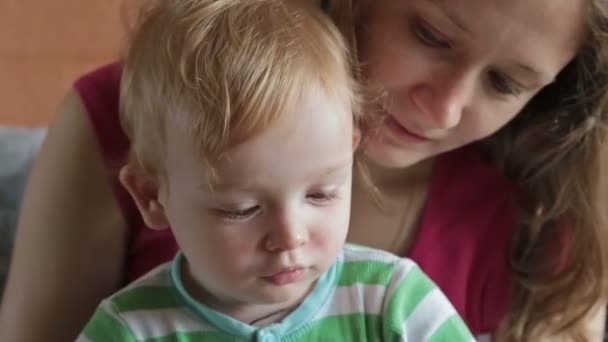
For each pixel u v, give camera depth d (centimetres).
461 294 108
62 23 177
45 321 102
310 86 73
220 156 70
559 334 115
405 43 86
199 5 80
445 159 110
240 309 82
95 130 102
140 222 107
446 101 87
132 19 94
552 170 111
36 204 103
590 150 108
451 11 81
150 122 77
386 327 83
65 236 102
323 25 82
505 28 81
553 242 114
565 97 106
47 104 178
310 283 82
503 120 95
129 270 109
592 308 114
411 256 106
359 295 85
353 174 101
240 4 80
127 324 83
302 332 83
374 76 89
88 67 178
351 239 108
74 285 103
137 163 82
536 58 84
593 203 110
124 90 83
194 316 82
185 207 76
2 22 177
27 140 145
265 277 76
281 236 73
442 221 108
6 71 178
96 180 103
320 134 72
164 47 77
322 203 76
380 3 87
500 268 112
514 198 112
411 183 108
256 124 70
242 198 72
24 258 103
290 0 82
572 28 85
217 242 75
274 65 73
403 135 92
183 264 85
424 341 84
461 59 85
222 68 73
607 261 112
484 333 113
